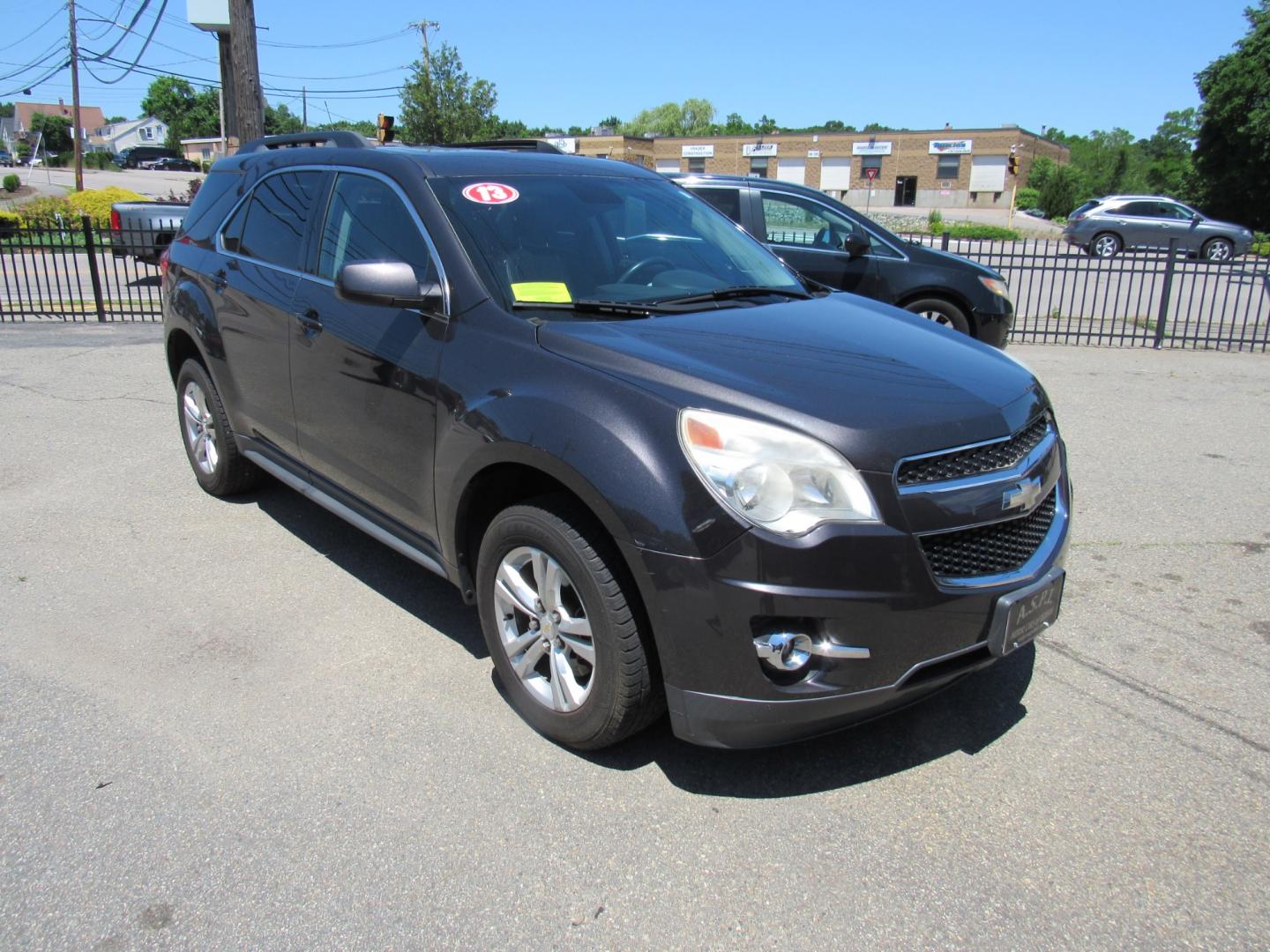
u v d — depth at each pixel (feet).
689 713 8.85
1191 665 12.24
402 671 11.75
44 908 7.93
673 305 11.57
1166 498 18.60
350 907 8.00
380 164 12.92
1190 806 9.46
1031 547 9.92
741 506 8.39
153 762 9.86
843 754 10.28
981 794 9.61
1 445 20.84
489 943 7.65
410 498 11.66
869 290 30.09
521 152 14.25
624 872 8.46
